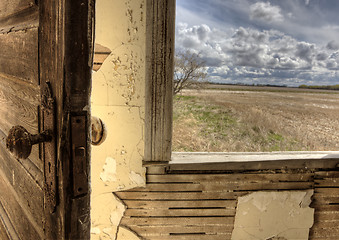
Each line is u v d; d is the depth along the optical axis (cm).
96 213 187
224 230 192
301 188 192
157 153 176
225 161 181
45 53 63
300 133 802
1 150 112
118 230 188
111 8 160
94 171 181
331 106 2172
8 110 98
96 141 91
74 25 54
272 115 1295
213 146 569
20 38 79
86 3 56
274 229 197
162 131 172
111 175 181
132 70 166
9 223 109
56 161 60
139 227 188
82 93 59
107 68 167
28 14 73
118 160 178
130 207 185
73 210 61
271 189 189
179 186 182
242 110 1317
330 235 204
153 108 168
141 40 161
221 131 727
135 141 175
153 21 157
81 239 64
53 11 58
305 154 203
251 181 187
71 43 54
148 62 162
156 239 190
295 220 197
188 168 179
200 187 183
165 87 166
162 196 183
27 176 83
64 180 58
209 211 188
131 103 170
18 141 55
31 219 83
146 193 182
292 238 201
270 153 205
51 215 66
